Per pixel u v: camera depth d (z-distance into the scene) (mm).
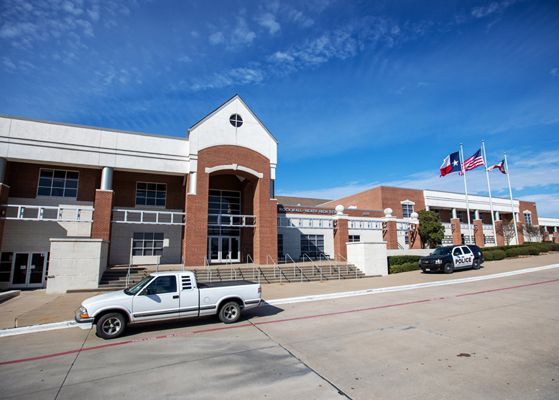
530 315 9570
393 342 7395
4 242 19641
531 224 48688
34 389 5242
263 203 23375
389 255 26688
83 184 21688
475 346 6977
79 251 16125
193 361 6398
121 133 21297
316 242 30062
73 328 9164
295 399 4773
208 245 25672
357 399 4758
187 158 22547
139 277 17453
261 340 7750
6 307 12102
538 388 4980
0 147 18844
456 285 15930
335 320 9656
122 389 5191
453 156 34219
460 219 44375
